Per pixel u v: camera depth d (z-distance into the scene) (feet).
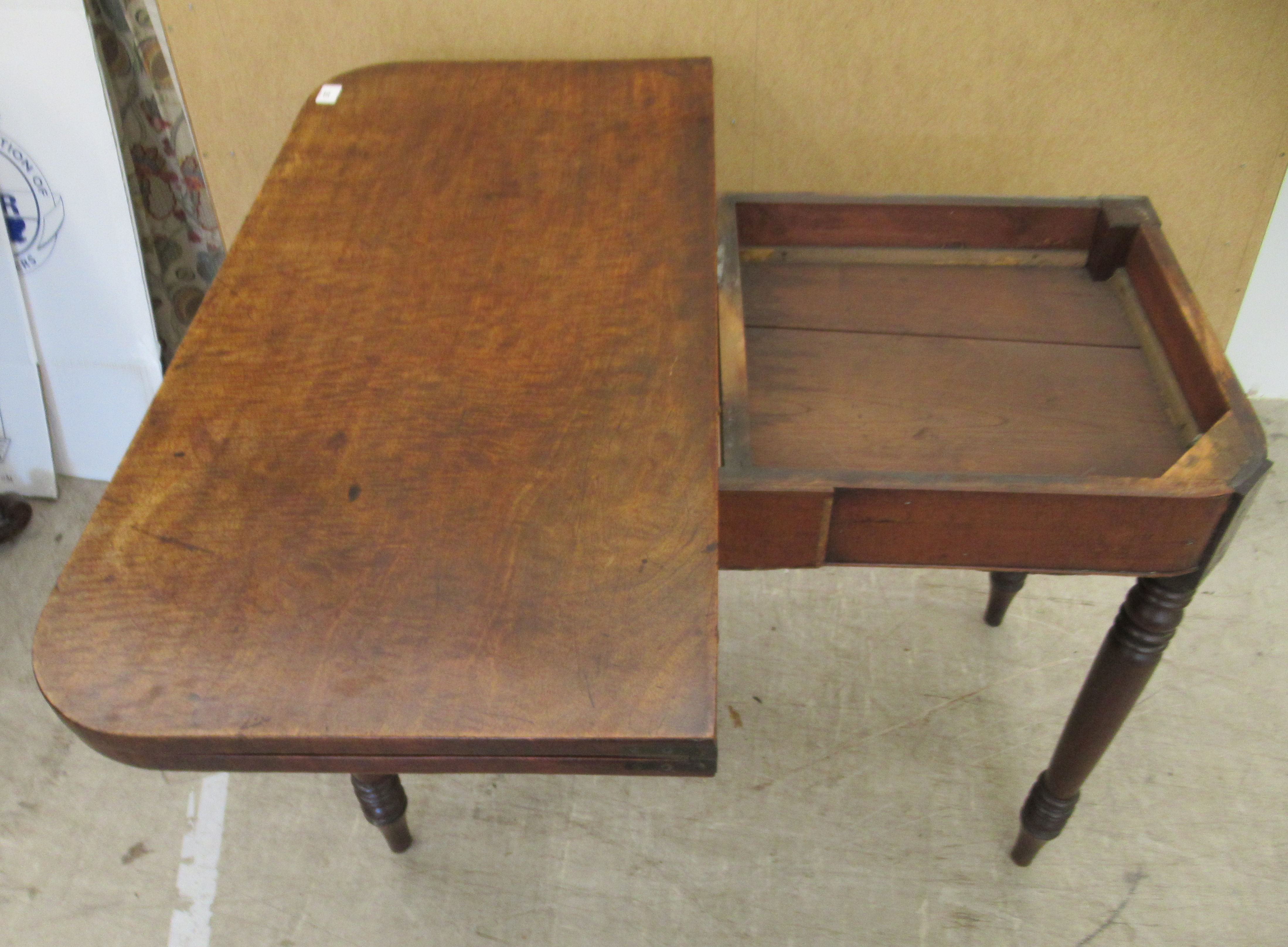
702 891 4.42
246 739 2.02
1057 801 4.05
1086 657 5.22
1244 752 4.75
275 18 5.06
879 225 4.31
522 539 2.37
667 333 3.00
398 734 2.00
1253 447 3.05
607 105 4.29
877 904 4.33
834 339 3.95
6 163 5.53
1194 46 4.81
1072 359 3.82
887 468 3.37
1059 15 4.77
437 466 2.58
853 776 4.77
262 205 3.67
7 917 4.41
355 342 3.02
